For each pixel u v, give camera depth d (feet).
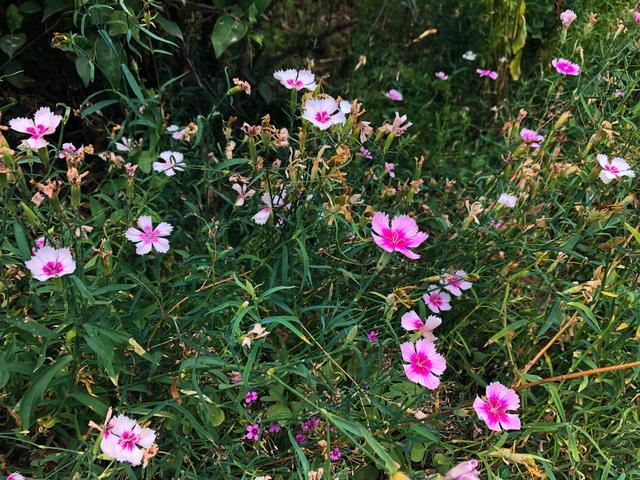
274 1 2.36
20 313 1.19
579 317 1.31
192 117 1.95
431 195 1.85
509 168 1.53
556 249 1.31
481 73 2.19
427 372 1.10
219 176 1.43
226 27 1.63
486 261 1.47
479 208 1.33
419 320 1.19
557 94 1.71
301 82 1.30
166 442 1.15
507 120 2.14
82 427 1.17
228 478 1.07
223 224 1.36
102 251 1.10
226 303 1.07
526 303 1.53
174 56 1.87
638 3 1.76
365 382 1.21
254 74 1.98
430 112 2.29
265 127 1.23
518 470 1.23
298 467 1.07
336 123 1.23
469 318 1.49
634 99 1.91
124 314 1.18
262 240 1.37
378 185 1.55
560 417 1.21
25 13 1.64
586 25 1.77
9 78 1.64
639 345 1.22
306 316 1.37
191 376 1.13
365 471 1.21
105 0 1.45
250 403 1.25
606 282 1.34
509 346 1.34
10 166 1.00
